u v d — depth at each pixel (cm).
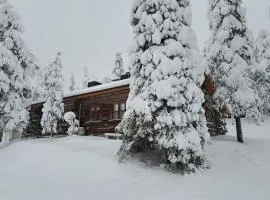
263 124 3688
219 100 2158
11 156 1692
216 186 1072
